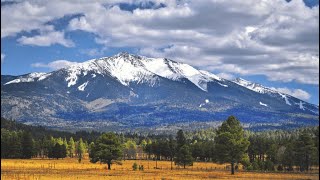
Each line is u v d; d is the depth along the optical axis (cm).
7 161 16912
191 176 9919
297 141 13162
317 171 13150
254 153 18112
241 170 13712
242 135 11719
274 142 19075
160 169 13688
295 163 13650
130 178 8744
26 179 8081
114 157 13612
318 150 12781
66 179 8219
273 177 9962
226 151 11356
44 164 15412
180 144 19112
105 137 13775
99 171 11494
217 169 14225
